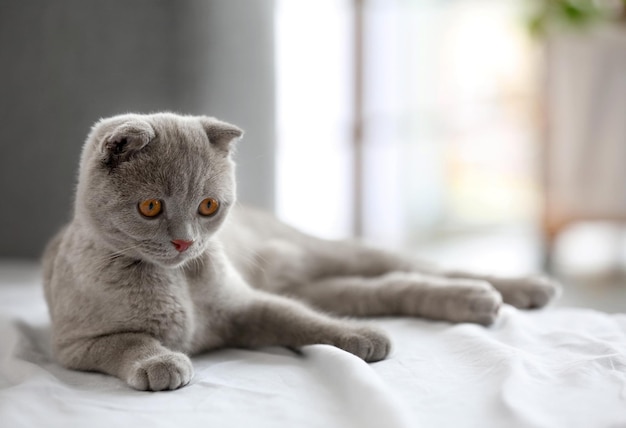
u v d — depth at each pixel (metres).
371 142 1.36
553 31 1.13
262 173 1.02
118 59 0.92
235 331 0.60
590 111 1.12
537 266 1.27
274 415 0.46
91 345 0.54
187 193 0.53
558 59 1.12
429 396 0.48
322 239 0.76
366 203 1.37
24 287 0.77
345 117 1.32
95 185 0.54
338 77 1.31
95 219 0.54
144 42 0.93
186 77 0.95
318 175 1.32
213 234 0.56
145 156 0.53
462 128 1.51
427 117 1.45
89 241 0.56
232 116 0.99
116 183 0.53
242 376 0.52
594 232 1.48
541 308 0.66
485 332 0.58
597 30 1.12
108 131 0.54
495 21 1.49
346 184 1.35
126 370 0.52
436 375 0.51
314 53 1.27
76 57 0.91
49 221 0.92
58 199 0.92
